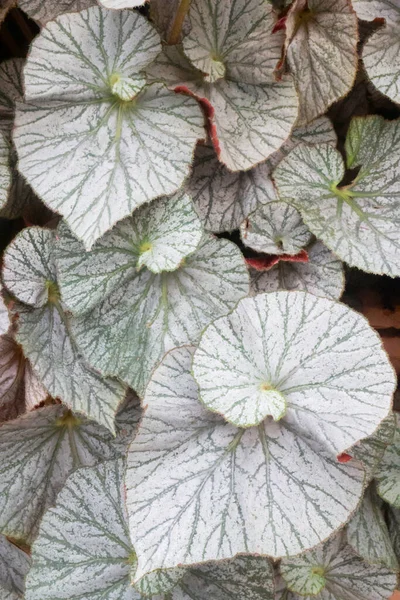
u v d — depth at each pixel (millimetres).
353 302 1049
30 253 884
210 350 824
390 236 909
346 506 824
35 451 956
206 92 891
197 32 875
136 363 887
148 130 857
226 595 943
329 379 822
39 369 891
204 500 824
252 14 863
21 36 987
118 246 878
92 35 840
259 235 917
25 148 852
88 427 958
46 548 928
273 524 819
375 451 921
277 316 832
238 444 835
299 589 976
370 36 891
